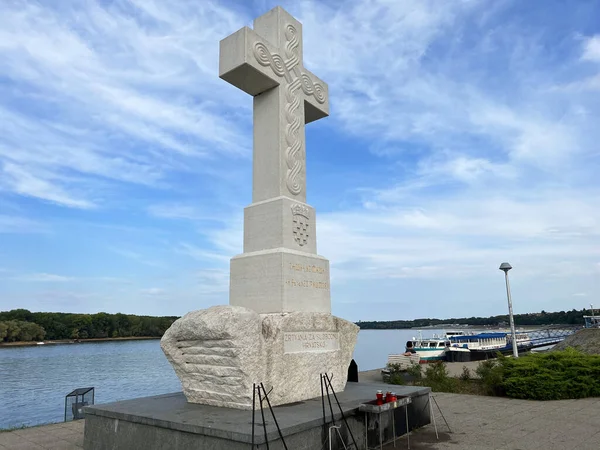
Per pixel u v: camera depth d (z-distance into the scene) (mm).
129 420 6680
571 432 7789
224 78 9094
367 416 7117
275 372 7301
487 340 33438
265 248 8625
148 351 54375
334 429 6406
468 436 7625
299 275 8383
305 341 8023
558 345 19266
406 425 7875
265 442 5336
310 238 9062
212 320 7129
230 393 7098
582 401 10875
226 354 7059
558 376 11484
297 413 6547
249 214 9023
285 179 8984
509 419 8930
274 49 9359
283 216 8516
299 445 5855
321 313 8445
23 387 24797
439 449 6859
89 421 7309
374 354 47344
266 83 9273
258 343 7125
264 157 9242
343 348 8844
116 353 50656
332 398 7781
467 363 25797
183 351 7734
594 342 17188
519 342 34469
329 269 9203
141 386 24766
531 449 6746
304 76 10086
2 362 39031
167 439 6184
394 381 15688
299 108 9711
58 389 24078
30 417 17500
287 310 7980
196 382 7605
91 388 12258
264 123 9406
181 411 6816
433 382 14758
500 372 12484
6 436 8812
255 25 10141
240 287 8570
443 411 9836
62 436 8766
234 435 5492
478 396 11930
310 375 7887
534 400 11180
